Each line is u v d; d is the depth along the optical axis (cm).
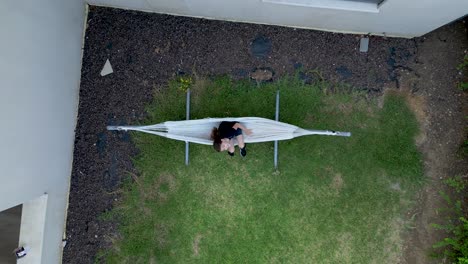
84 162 642
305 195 630
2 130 439
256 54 640
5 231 612
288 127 580
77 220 638
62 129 600
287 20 610
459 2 489
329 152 632
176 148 638
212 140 588
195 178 636
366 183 630
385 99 636
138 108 644
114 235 636
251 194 632
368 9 538
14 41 449
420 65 638
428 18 546
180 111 641
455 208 623
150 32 644
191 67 641
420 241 626
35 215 559
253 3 550
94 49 646
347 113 636
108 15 645
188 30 643
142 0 593
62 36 570
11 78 449
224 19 638
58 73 570
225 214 632
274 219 629
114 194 638
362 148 632
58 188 604
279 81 638
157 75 643
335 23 602
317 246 627
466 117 630
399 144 630
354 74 638
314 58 638
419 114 634
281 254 627
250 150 635
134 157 641
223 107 639
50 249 591
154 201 636
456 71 636
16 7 444
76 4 604
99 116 646
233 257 629
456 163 630
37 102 517
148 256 632
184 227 633
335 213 628
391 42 640
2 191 452
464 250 580
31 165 514
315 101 636
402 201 629
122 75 646
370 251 625
